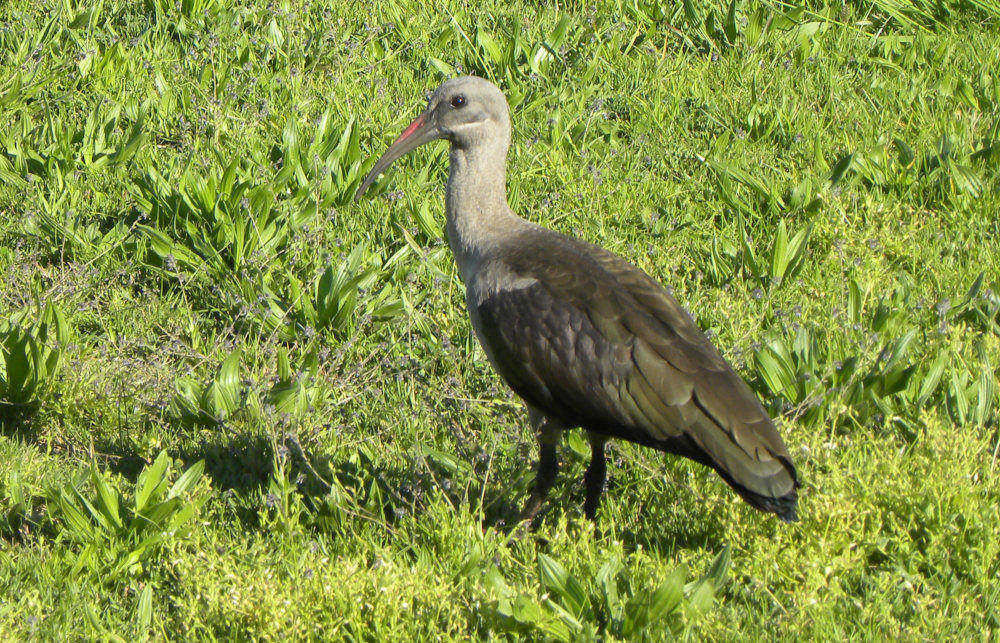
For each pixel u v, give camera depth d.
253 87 14.41
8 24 15.20
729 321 10.72
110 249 11.55
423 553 8.02
